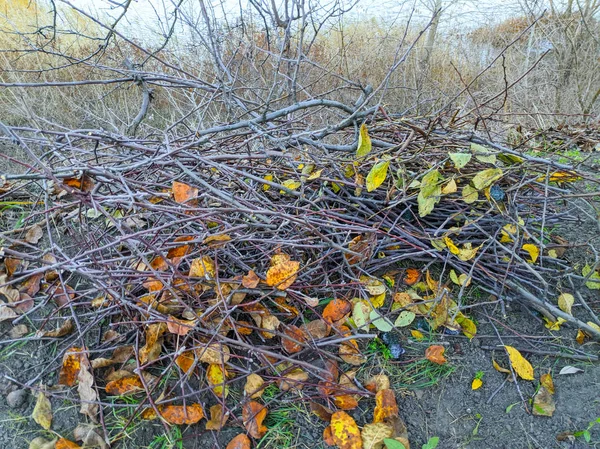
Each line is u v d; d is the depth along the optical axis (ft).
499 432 4.29
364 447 3.97
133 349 4.46
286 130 6.13
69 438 4.02
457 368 4.80
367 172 5.74
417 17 16.90
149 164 4.83
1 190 6.16
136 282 4.45
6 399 4.25
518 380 4.70
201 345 4.11
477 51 16.89
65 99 11.85
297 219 4.46
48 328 4.86
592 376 4.66
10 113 11.52
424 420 4.40
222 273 4.84
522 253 5.64
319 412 4.25
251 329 4.63
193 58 10.95
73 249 5.60
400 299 5.21
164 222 5.34
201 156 5.08
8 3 13.39
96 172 4.30
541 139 8.16
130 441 4.02
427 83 13.51
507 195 5.51
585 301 5.48
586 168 7.73
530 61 16.15
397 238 5.37
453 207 5.69
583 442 4.16
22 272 4.89
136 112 12.45
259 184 5.73
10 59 12.55
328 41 14.64
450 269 5.75
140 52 12.46
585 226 6.60
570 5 14.60
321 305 5.12
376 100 12.37
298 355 4.61
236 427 4.16
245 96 10.18
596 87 14.46
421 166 5.65
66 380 4.29
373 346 4.90
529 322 5.25
